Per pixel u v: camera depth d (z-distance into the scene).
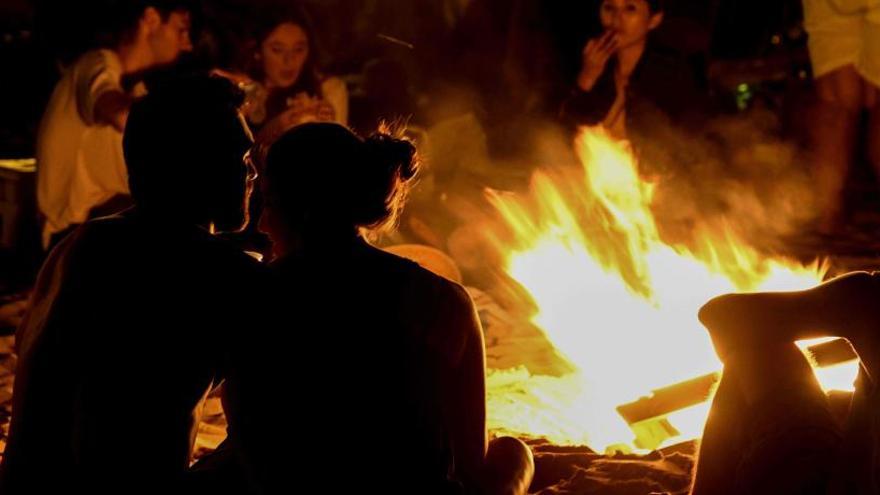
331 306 3.00
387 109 8.84
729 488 2.80
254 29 7.68
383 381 2.96
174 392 2.93
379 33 10.48
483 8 9.34
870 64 8.40
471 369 3.14
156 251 2.99
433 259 6.46
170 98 3.04
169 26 7.71
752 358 2.83
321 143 3.04
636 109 8.27
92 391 2.90
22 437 2.93
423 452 2.96
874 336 2.62
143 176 3.05
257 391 2.99
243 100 3.13
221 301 2.99
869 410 2.53
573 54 8.58
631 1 8.06
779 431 2.66
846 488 2.53
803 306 2.80
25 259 8.30
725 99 11.96
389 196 3.09
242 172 3.11
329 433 2.95
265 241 3.82
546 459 4.12
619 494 3.81
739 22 12.53
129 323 2.93
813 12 8.67
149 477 2.87
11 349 6.28
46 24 8.10
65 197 7.72
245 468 3.03
